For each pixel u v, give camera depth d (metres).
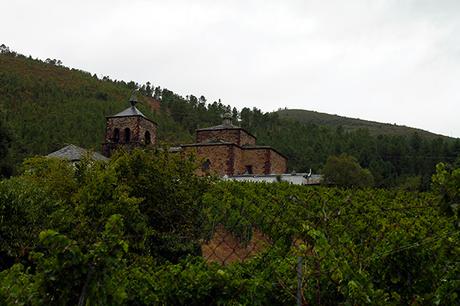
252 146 45.12
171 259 11.37
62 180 13.20
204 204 13.32
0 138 36.16
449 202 4.02
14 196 10.48
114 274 3.53
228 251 11.34
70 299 3.29
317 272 4.27
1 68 121.38
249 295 4.55
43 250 8.59
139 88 145.62
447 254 4.49
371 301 3.96
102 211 8.67
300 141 88.94
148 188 11.90
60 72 136.00
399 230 5.08
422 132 176.25
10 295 3.42
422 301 4.21
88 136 72.62
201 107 117.19
